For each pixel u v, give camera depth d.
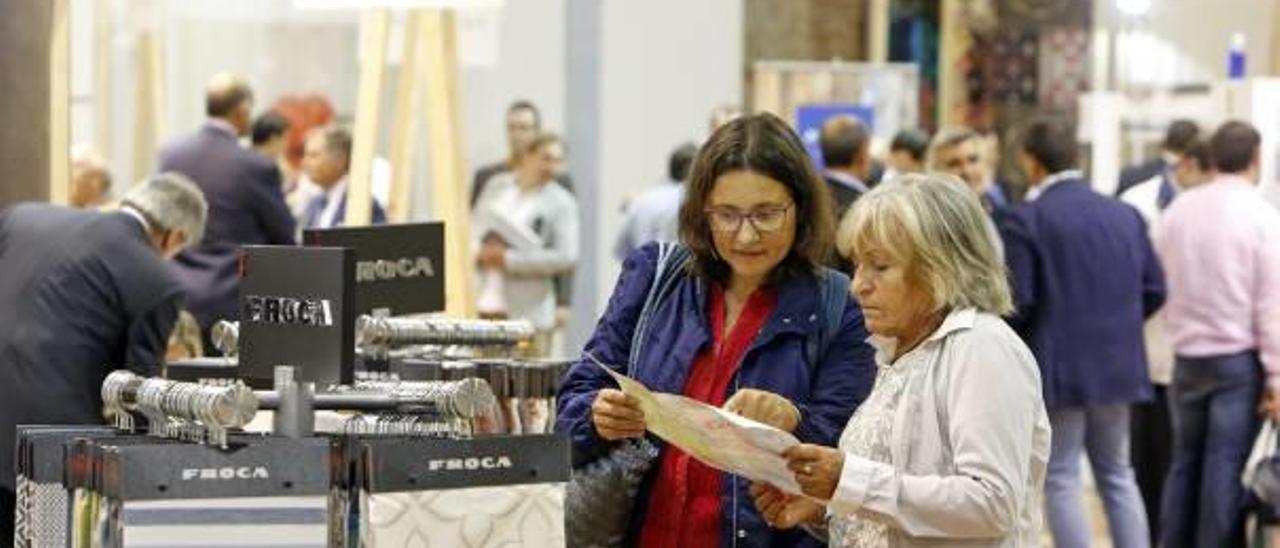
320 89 13.12
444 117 7.63
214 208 9.03
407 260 5.68
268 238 9.17
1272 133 9.99
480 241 11.54
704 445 3.96
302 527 3.71
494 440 3.77
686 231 4.46
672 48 13.55
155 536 3.63
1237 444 8.74
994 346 3.94
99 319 6.29
